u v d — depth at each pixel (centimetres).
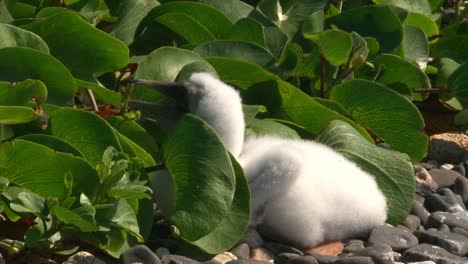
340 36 1202
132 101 1049
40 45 1053
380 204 1048
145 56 1184
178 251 959
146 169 980
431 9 1608
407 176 1091
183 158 946
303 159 1023
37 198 870
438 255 1005
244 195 959
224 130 1009
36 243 871
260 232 1024
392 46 1351
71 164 919
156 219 1022
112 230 917
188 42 1259
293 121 1174
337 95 1216
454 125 1395
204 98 1020
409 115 1189
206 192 926
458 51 1485
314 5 1388
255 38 1251
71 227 876
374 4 1482
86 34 1095
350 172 1048
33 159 916
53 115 980
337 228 1028
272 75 1154
